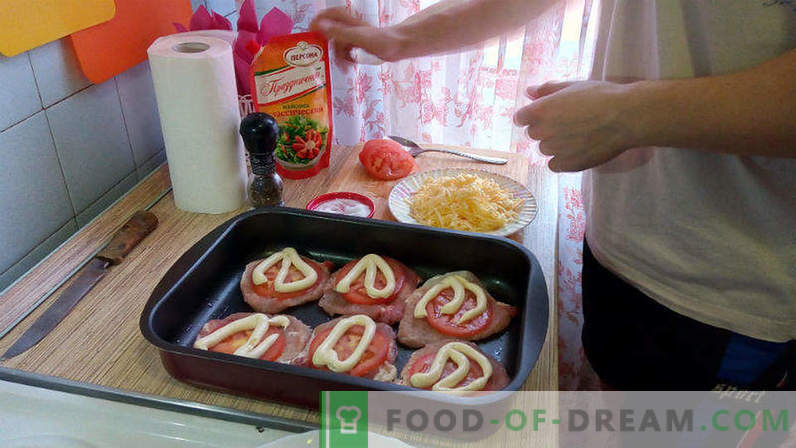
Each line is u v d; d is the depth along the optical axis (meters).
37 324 0.76
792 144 0.59
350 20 1.02
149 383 0.69
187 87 0.88
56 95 0.90
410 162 1.12
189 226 0.97
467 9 0.98
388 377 0.69
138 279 0.85
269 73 1.00
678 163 0.73
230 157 0.97
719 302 0.77
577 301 1.50
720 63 0.67
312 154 1.08
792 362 0.78
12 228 0.87
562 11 1.17
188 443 0.64
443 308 0.78
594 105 0.66
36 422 0.66
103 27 0.95
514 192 1.03
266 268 0.84
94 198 1.02
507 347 0.75
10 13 0.79
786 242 0.71
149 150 1.14
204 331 0.74
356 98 1.36
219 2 1.24
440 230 0.84
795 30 0.62
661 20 0.70
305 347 0.73
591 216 0.91
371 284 0.81
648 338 0.86
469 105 1.30
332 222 0.87
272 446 0.58
